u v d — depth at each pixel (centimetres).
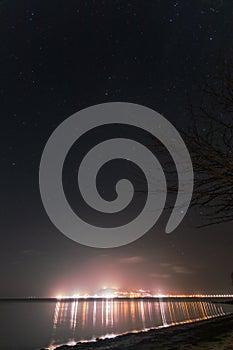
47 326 5838
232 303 15575
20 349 3077
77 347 1516
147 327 4628
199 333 1439
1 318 8450
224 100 362
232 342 1061
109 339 1836
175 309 12162
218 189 339
